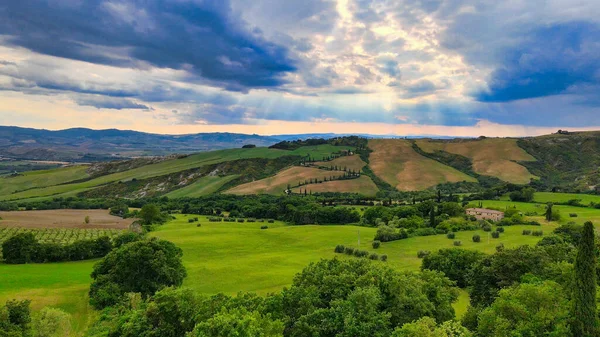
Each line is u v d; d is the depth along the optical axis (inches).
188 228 5974.4
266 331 1505.9
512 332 1515.7
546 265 2263.8
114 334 2096.5
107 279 2878.9
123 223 6441.9
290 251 4643.2
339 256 4234.7
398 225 5541.3
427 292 2004.2
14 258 4040.4
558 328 1529.3
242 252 4626.0
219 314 1553.9
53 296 2869.1
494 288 2277.3
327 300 1932.8
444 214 5871.1
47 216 6948.8
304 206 7027.6
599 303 1710.1
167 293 2021.4
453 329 1507.1
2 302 2679.6
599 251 2370.8
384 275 2031.3
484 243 4338.1
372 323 1631.4
